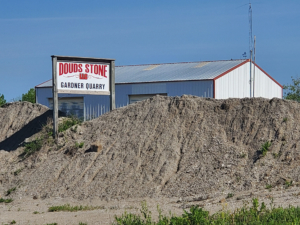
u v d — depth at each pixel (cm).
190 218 1552
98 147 2744
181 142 2602
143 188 2347
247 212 1620
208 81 4094
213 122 2659
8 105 3878
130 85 4488
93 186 2478
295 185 2056
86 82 3170
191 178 2319
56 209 2200
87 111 4641
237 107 2691
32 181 2705
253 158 2334
